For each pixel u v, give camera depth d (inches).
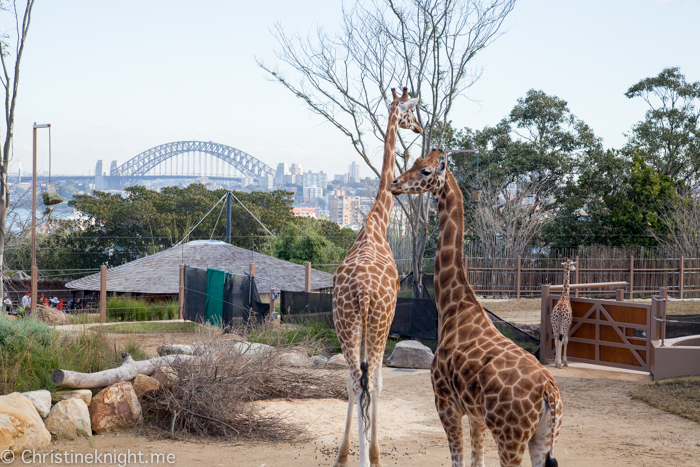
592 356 512.7
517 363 169.6
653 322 466.3
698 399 378.9
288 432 310.8
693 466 257.8
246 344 419.5
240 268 1072.8
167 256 1101.7
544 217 1501.0
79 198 1961.1
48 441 277.0
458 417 193.6
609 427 328.5
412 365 522.0
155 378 333.1
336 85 792.3
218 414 309.4
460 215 213.0
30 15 748.0
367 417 224.8
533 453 168.6
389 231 1075.9
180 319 872.9
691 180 1598.2
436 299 213.5
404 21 772.6
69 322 725.9
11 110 764.6
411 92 796.0
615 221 1312.7
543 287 537.3
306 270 796.6
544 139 1578.5
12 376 314.5
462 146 1510.8
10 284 1084.5
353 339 251.3
